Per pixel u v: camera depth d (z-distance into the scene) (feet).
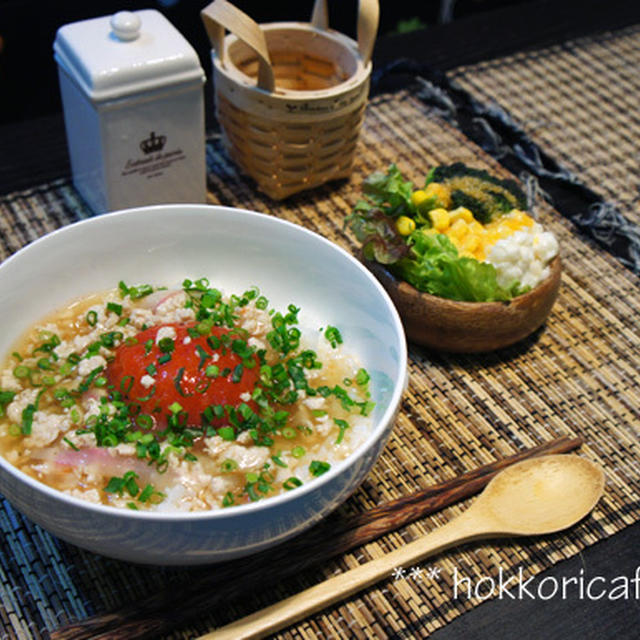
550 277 1.65
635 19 2.61
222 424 1.42
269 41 1.99
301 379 1.48
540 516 1.46
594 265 1.89
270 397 1.47
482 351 1.68
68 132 1.91
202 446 1.40
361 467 1.29
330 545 1.42
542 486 1.49
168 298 1.58
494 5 3.52
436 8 3.53
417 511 1.46
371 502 1.50
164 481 1.35
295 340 1.53
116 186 1.85
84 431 1.38
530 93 2.32
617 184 2.07
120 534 1.22
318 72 2.03
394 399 1.34
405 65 2.32
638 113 2.29
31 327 1.53
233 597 1.36
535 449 1.55
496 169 2.08
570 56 2.45
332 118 1.86
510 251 1.60
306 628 1.35
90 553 1.42
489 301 1.61
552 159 2.11
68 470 1.36
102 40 1.78
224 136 2.01
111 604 1.37
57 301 1.56
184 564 1.31
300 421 1.45
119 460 1.36
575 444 1.57
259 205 1.98
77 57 1.74
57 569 1.40
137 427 1.42
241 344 1.45
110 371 1.47
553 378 1.69
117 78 1.72
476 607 1.38
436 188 1.74
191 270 1.64
